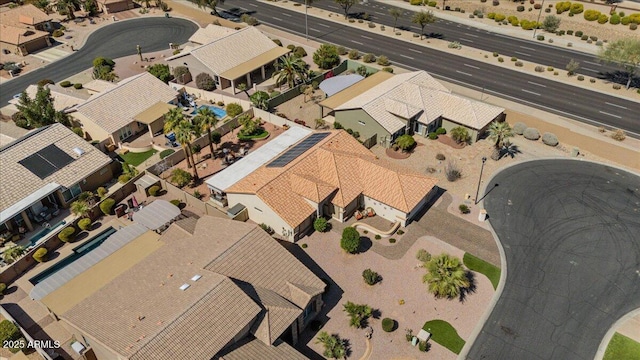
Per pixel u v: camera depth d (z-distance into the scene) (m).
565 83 84.00
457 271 44.97
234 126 73.00
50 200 59.16
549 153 66.38
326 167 56.91
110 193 60.84
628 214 55.41
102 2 116.38
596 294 46.62
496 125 64.06
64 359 41.38
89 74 91.88
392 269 49.62
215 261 43.75
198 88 84.31
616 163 64.19
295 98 81.19
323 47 89.94
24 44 98.38
